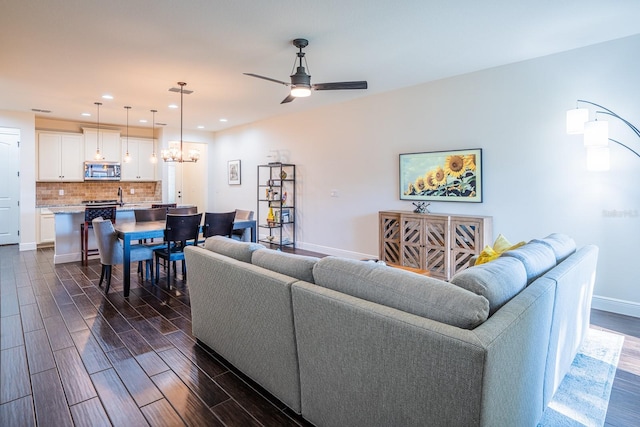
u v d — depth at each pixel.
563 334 2.08
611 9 2.75
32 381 2.21
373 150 5.32
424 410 1.29
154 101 5.64
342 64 3.98
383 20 2.92
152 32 3.14
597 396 2.10
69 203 7.45
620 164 3.35
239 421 1.86
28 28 3.06
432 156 4.61
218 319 2.41
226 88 4.88
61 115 6.78
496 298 1.49
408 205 4.94
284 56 3.71
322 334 1.66
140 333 2.93
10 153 6.54
